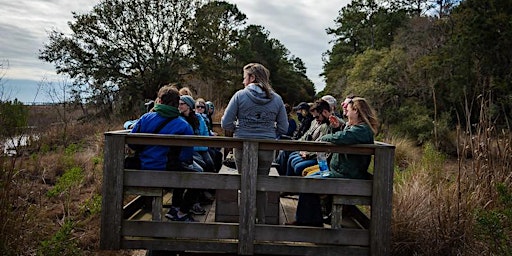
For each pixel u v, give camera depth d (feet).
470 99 54.75
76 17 76.18
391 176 13.76
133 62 78.64
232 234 13.67
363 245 13.85
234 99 14.58
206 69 83.76
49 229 20.53
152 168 14.39
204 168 17.95
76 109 67.00
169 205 17.46
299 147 13.71
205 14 83.41
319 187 13.78
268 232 13.62
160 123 14.64
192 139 13.51
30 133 34.42
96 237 21.61
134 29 77.41
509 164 22.31
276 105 14.76
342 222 16.20
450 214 19.12
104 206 13.53
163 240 13.69
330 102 19.40
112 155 13.55
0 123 19.89
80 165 33.71
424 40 77.30
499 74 54.44
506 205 18.70
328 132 18.19
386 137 51.65
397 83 69.77
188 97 18.17
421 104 66.03
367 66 83.56
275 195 14.98
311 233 13.74
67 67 75.46
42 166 31.27
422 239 18.85
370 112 14.66
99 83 75.00
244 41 133.69
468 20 57.88
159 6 78.33
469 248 18.08
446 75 61.21
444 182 22.38
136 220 13.71
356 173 14.42
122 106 74.54
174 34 80.74
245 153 13.48
